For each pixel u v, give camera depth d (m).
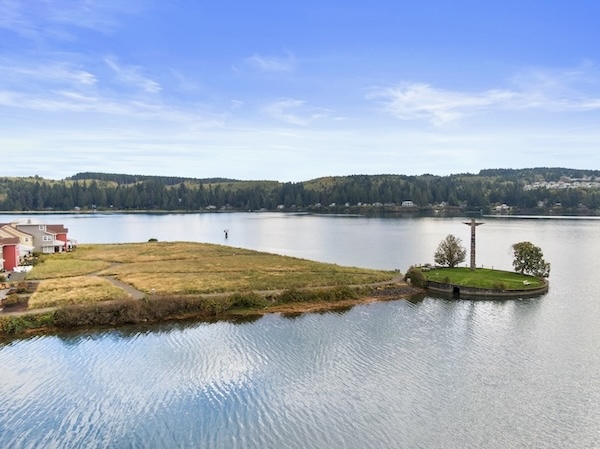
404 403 38.00
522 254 89.44
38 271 85.69
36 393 39.56
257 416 36.12
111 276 82.50
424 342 52.84
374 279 85.00
